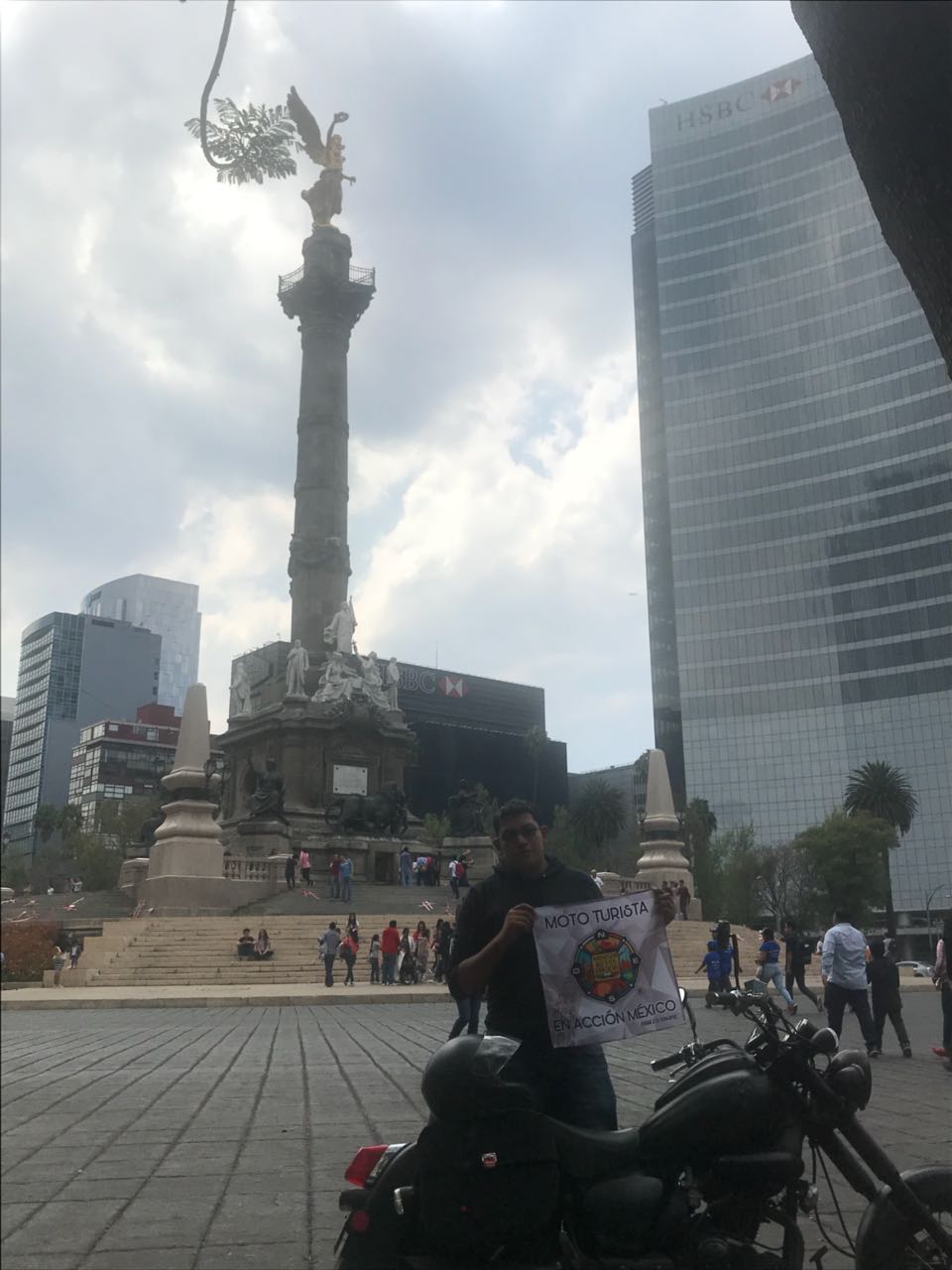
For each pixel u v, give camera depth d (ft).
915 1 10.84
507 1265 13.55
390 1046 51.96
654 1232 13.57
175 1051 50.01
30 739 547.49
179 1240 19.10
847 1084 14.43
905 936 239.30
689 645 303.07
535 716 526.57
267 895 139.54
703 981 106.22
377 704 198.90
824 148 211.20
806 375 149.48
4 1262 17.87
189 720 143.95
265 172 25.71
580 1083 15.93
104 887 311.88
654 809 174.81
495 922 16.76
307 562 208.44
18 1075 41.68
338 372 220.02
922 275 11.64
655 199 291.99
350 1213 14.17
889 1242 14.49
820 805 283.18
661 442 425.69
